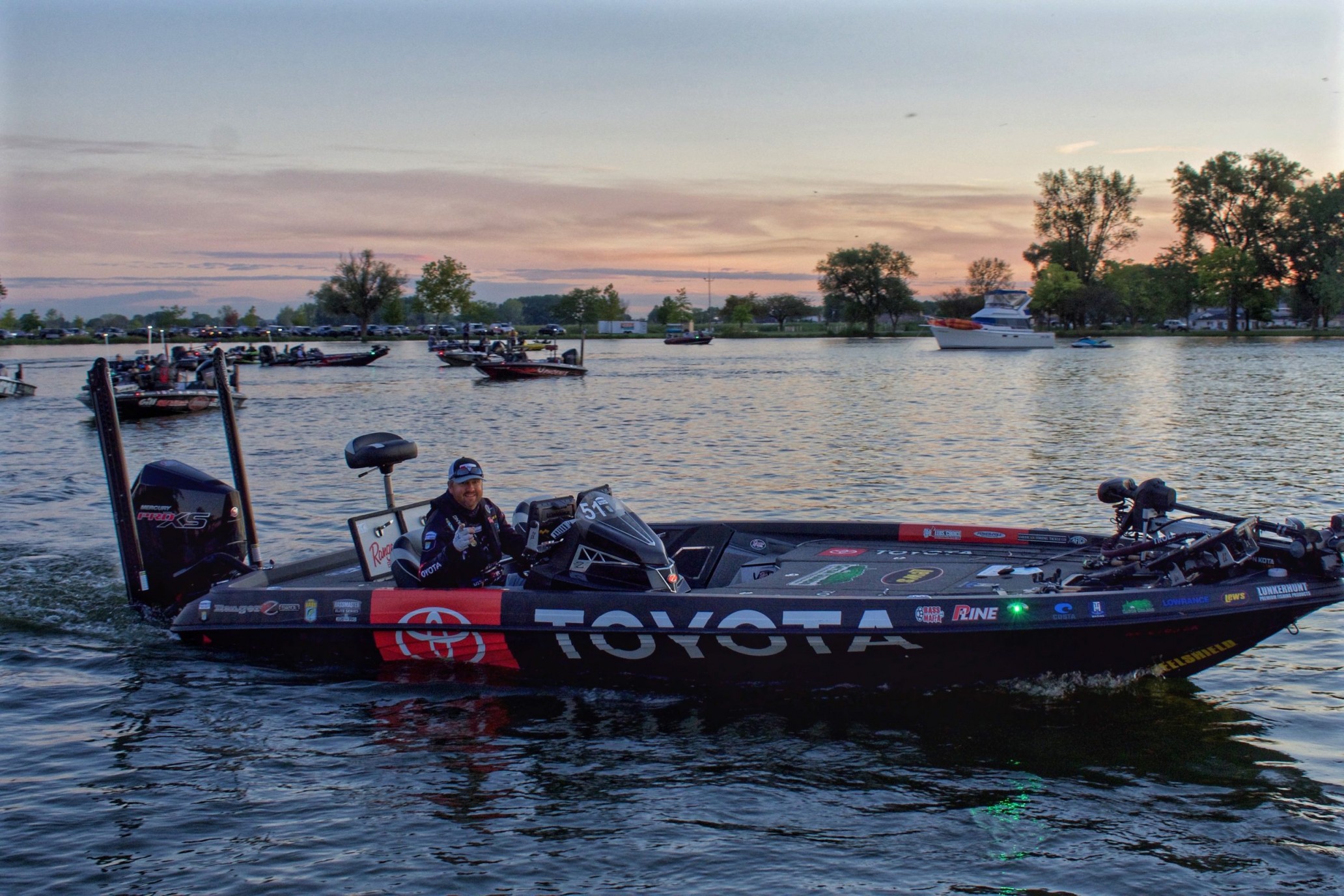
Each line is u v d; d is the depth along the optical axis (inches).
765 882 199.2
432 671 310.5
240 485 373.4
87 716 284.0
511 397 1581.0
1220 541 271.1
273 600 323.3
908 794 232.7
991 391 1504.7
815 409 1230.9
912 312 6023.6
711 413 1194.0
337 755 258.8
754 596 284.0
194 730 274.7
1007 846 210.5
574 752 257.9
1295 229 4010.8
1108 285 5123.0
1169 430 919.0
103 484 704.4
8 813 229.5
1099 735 261.0
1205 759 247.8
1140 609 264.1
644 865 205.9
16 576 429.7
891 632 271.9
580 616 291.9
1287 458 727.7
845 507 562.6
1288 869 200.8
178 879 203.6
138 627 357.4
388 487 349.1
